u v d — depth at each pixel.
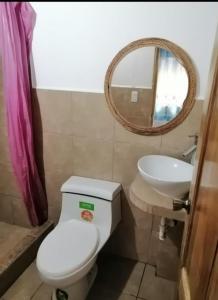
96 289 1.71
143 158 1.54
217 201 0.57
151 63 1.49
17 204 2.13
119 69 1.55
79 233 1.58
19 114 1.70
